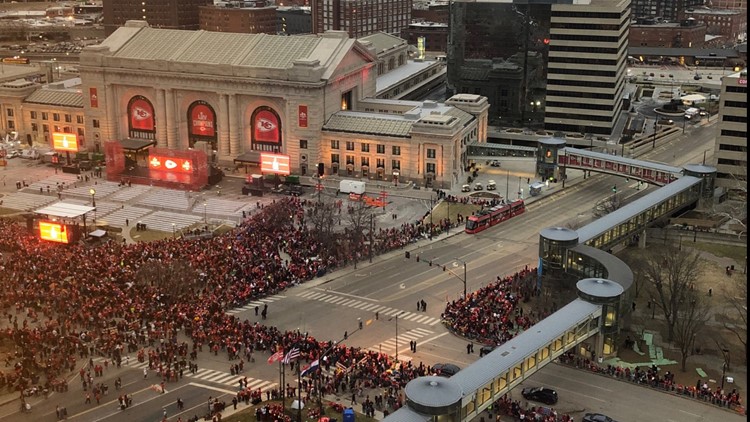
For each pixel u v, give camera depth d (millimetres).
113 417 112438
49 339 129625
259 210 199750
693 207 195125
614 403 114875
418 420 97438
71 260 159625
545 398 114375
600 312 124750
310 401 115562
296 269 160500
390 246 176375
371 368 122312
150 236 186250
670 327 131875
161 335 132625
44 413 113250
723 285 153625
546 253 148375
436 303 150125
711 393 115312
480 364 108938
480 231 187500
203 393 118688
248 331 133750
